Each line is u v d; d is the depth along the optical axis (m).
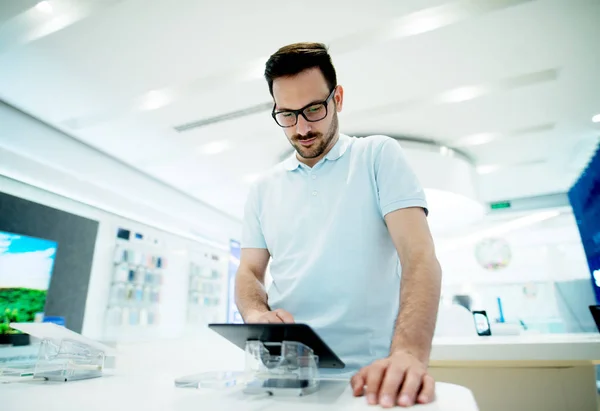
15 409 0.47
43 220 3.15
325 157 1.02
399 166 0.92
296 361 0.59
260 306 0.94
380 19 2.16
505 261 5.03
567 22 2.22
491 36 2.32
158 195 4.45
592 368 1.59
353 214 0.94
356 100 2.98
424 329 0.67
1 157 2.80
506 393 1.64
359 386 0.52
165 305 4.44
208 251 5.47
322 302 0.90
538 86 2.84
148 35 2.24
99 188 3.67
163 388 0.62
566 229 5.50
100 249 3.71
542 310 5.43
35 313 2.95
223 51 2.39
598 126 3.44
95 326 3.53
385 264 0.92
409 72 2.64
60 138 3.29
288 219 1.03
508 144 3.79
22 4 1.97
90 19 2.11
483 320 2.21
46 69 2.52
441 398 0.48
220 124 3.28
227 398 0.52
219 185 4.71
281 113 0.98
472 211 4.34
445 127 3.45
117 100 2.88
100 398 0.53
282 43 2.33
